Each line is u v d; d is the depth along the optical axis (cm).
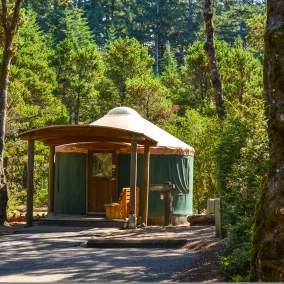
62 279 964
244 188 1093
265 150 1094
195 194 2711
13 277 988
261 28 2583
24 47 4441
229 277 873
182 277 946
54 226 1900
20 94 3284
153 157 2073
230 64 3647
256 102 1286
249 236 979
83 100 4653
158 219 2052
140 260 1163
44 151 3350
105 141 2064
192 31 9706
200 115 3266
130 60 4400
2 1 2053
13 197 2925
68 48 4806
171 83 4791
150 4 10238
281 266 661
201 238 1423
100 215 2078
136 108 3656
